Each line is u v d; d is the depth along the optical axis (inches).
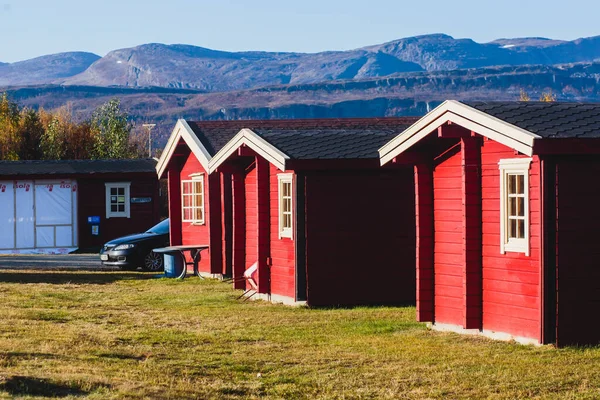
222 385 511.2
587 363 545.0
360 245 865.5
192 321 767.1
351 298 862.5
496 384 504.1
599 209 592.1
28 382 475.2
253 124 1233.4
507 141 585.9
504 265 631.2
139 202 1743.4
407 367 557.9
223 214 1150.3
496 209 639.1
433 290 712.4
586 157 589.6
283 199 896.9
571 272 589.3
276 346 641.0
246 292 967.6
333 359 589.6
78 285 1067.3
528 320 609.6
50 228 1711.4
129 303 895.7
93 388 477.1
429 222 711.1
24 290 994.1
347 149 858.8
